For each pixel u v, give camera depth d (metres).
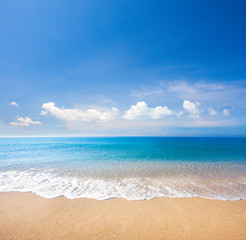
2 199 6.45
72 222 4.68
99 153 26.25
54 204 5.96
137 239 3.91
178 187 8.29
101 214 5.18
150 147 40.12
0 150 32.41
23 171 12.34
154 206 5.84
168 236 4.03
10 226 4.46
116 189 7.87
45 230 4.28
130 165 15.11
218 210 5.52
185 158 19.92
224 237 4.00
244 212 5.39
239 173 11.92
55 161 17.52
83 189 7.82
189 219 4.88
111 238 3.94
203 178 10.32
